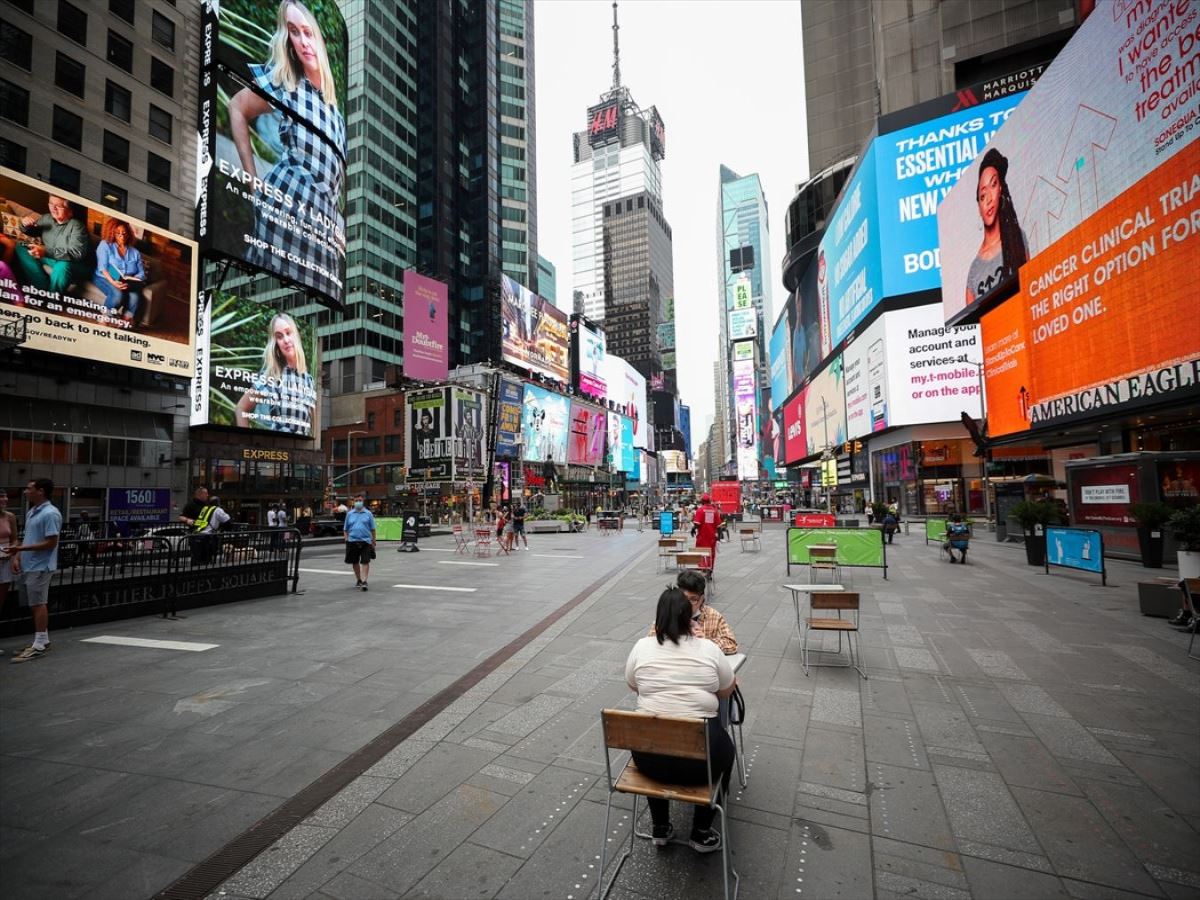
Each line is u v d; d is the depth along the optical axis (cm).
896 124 4647
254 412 4212
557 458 7831
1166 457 1478
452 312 8469
